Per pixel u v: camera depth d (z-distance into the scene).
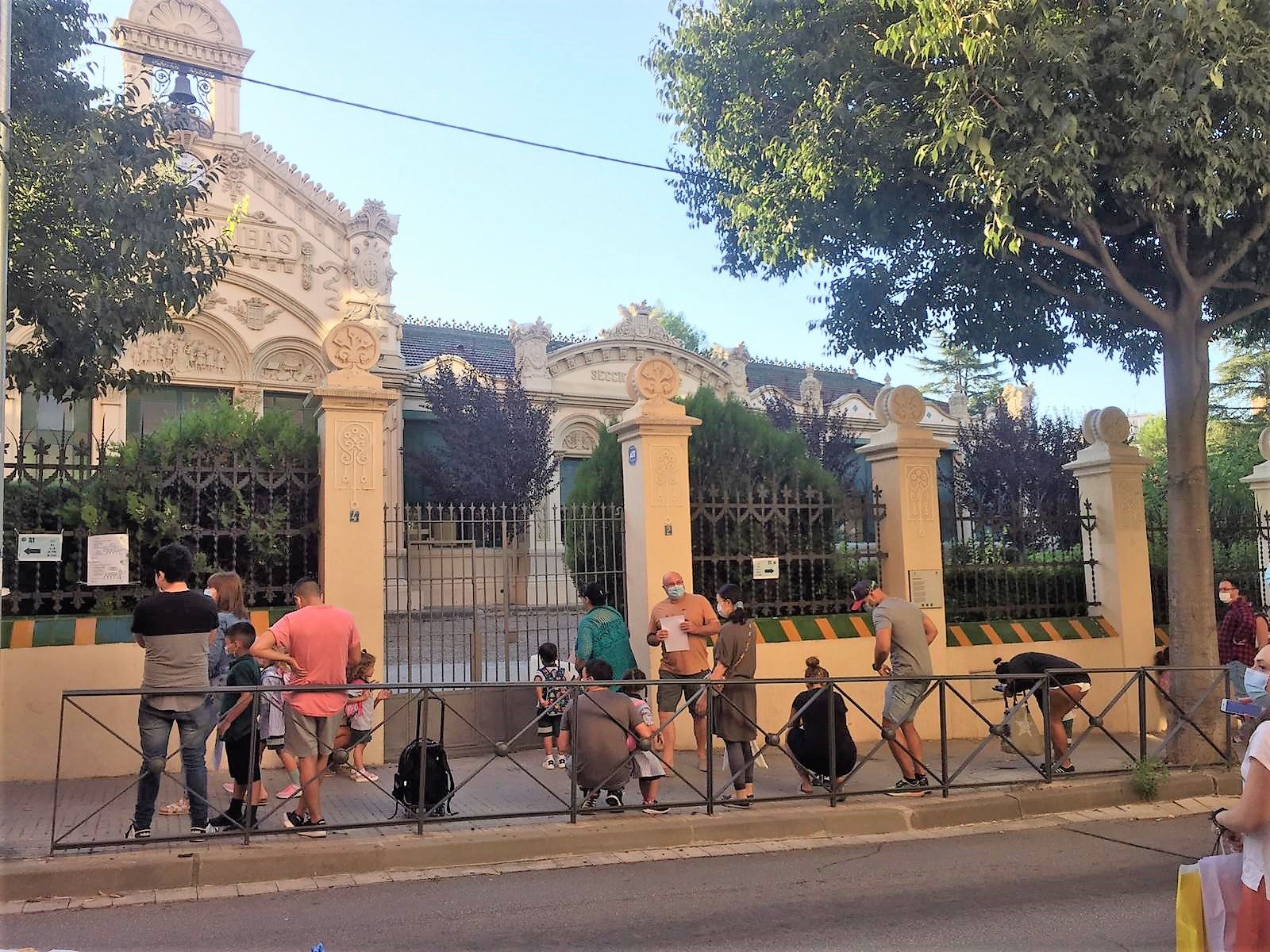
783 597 10.42
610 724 6.92
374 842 6.09
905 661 7.87
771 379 32.53
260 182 19.80
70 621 7.88
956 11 8.03
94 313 7.28
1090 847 6.61
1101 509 12.09
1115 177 8.55
